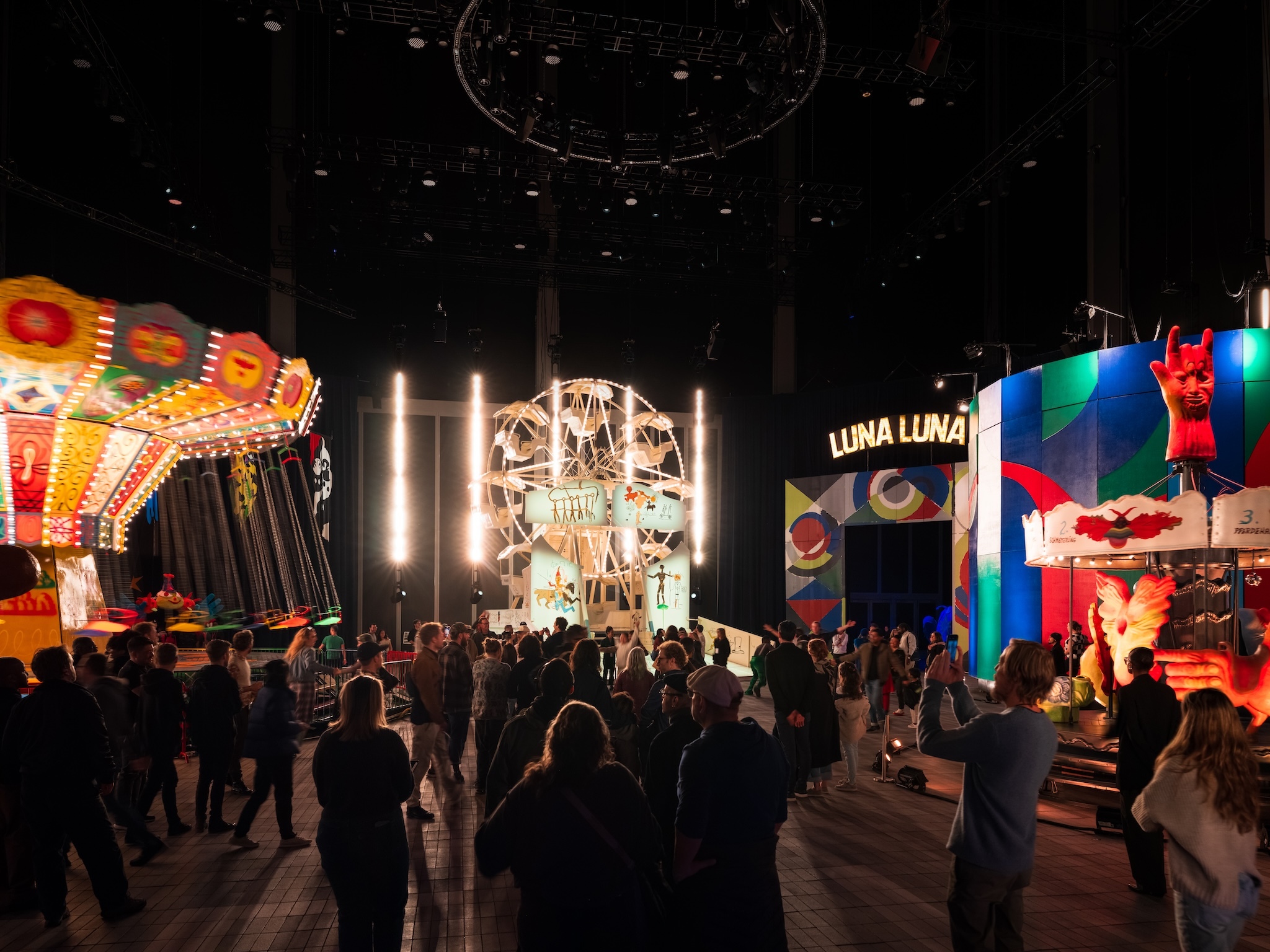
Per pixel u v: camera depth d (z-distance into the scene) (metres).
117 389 10.20
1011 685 3.70
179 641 17.61
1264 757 7.43
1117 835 6.93
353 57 23.14
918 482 22.09
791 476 24.75
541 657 7.95
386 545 24.11
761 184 20.62
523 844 3.13
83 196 18.58
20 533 11.49
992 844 3.54
